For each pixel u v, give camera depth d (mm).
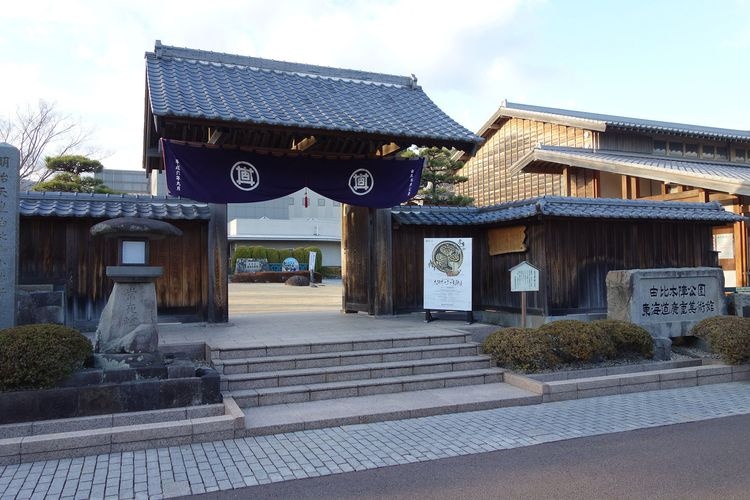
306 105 9844
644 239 11781
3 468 4996
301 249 44562
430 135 9617
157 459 5242
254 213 56719
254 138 11148
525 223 11211
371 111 10359
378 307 12312
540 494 4449
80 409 5707
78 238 10164
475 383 8039
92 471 4934
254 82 10328
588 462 5188
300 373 7453
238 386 7133
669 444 5711
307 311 14977
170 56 10289
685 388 8352
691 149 24969
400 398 7262
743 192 14508
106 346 6496
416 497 4418
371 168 11000
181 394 6102
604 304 11250
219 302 10727
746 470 4957
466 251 11031
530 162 22969
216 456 5340
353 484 4684
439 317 11922
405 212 12602
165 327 10312
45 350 5652
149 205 10734
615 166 18859
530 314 11055
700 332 9539
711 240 12500
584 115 27219
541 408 7168
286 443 5750
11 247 6855
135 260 6750
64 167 28406
